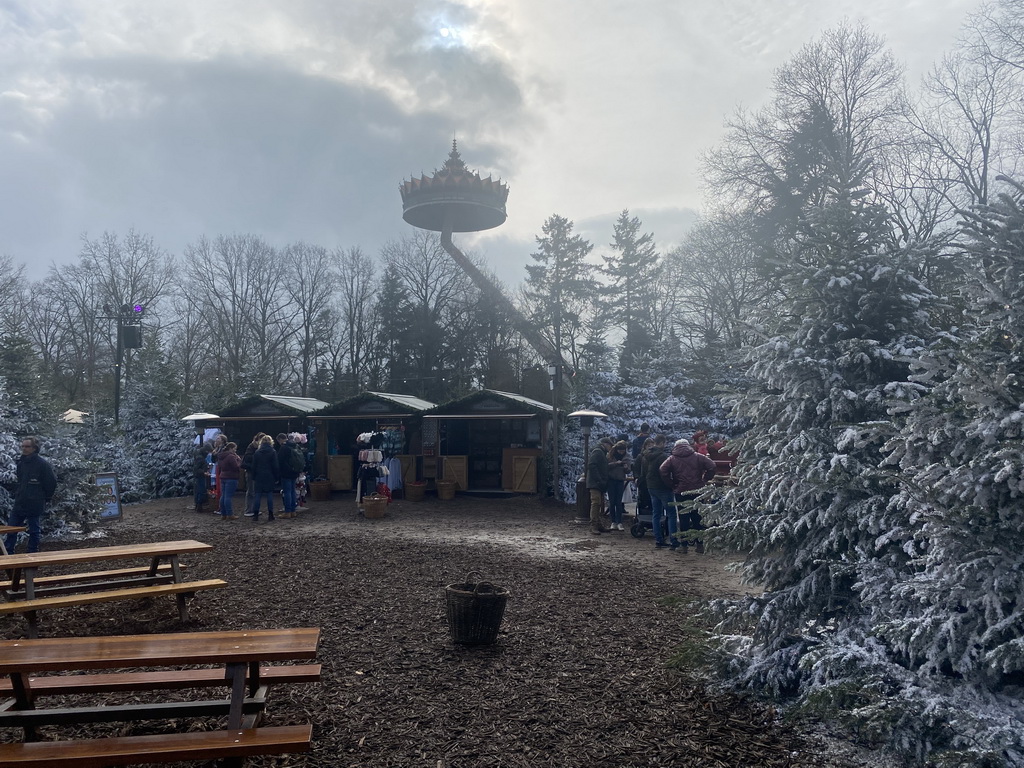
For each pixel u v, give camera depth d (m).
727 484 6.07
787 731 4.43
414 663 5.60
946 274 5.59
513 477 19.78
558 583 8.85
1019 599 3.86
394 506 17.89
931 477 4.15
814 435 5.35
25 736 3.82
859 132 26.19
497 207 47.62
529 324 50.25
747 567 5.62
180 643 3.82
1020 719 3.82
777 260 5.92
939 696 3.99
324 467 21.09
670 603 5.77
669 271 43.19
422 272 55.28
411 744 4.19
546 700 4.87
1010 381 3.94
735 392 6.16
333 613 7.18
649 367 28.22
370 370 55.56
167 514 17.14
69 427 14.89
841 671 4.46
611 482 14.11
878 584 4.63
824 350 5.56
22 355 14.88
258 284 52.44
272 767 3.86
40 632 6.56
